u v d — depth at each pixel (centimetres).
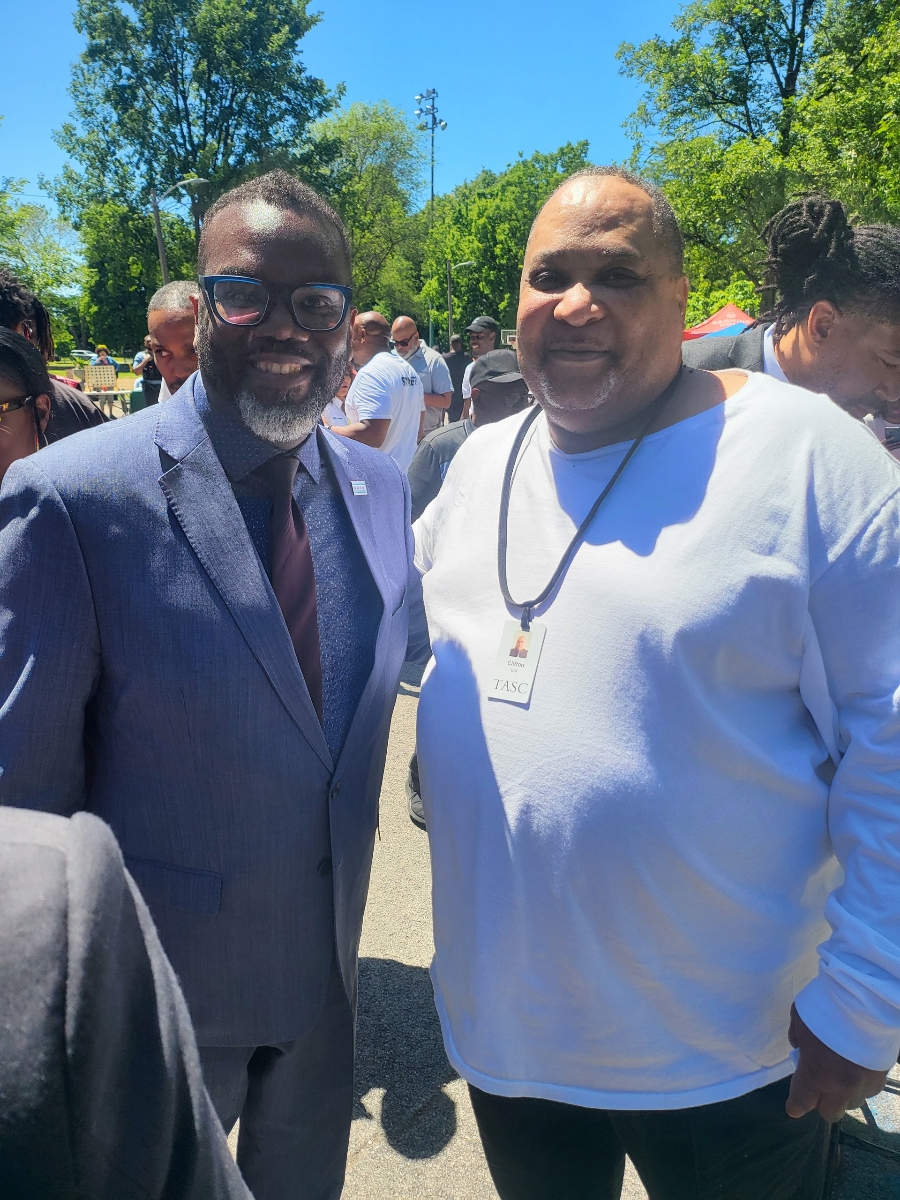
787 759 111
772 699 112
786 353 187
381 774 148
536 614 118
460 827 123
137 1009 46
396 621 146
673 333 120
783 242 180
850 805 107
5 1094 39
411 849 304
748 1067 116
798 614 106
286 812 122
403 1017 228
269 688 117
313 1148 148
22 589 108
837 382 179
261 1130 145
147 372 970
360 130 4391
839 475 107
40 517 108
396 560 150
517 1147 132
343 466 143
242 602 115
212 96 3791
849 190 1398
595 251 113
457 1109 201
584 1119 129
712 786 108
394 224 4459
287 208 116
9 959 40
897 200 1295
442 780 126
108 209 3744
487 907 119
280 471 124
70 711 112
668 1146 120
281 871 124
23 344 182
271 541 123
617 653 109
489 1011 121
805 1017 107
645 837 107
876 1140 187
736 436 112
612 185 118
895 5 1638
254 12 3681
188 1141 47
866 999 101
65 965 41
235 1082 133
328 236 118
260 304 113
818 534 106
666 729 107
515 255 5162
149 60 3734
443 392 685
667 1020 114
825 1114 108
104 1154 43
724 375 124
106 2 3669
